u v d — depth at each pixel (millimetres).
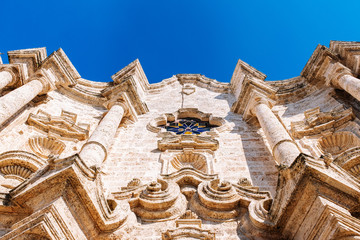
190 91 21609
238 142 13922
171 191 9227
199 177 10211
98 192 7723
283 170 7723
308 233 6688
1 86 13789
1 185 11023
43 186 7180
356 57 15188
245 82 16172
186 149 13148
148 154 13242
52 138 13906
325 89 16875
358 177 10789
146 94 21234
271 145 11234
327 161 7148
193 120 17984
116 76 20000
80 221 7246
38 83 14805
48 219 6492
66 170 7105
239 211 8656
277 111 16250
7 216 7539
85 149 10695
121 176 11648
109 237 7613
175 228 7766
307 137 13820
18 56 15531
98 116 17109
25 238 6434
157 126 16906
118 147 13961
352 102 15227
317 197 6668
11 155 11578
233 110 17344
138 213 8836
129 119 16484
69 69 18234
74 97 17938
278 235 7488
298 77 19531
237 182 10695
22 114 14109
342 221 6102
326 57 16453
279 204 7418
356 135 12797
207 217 8602
